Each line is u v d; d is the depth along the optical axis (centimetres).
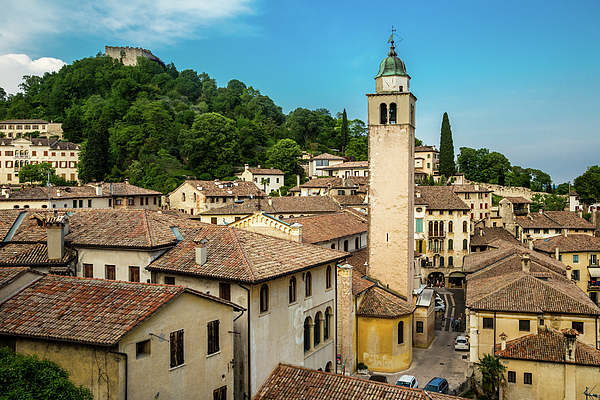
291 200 9794
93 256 3772
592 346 4494
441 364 5284
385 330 4941
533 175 18025
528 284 4931
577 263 8344
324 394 3106
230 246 3531
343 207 9831
